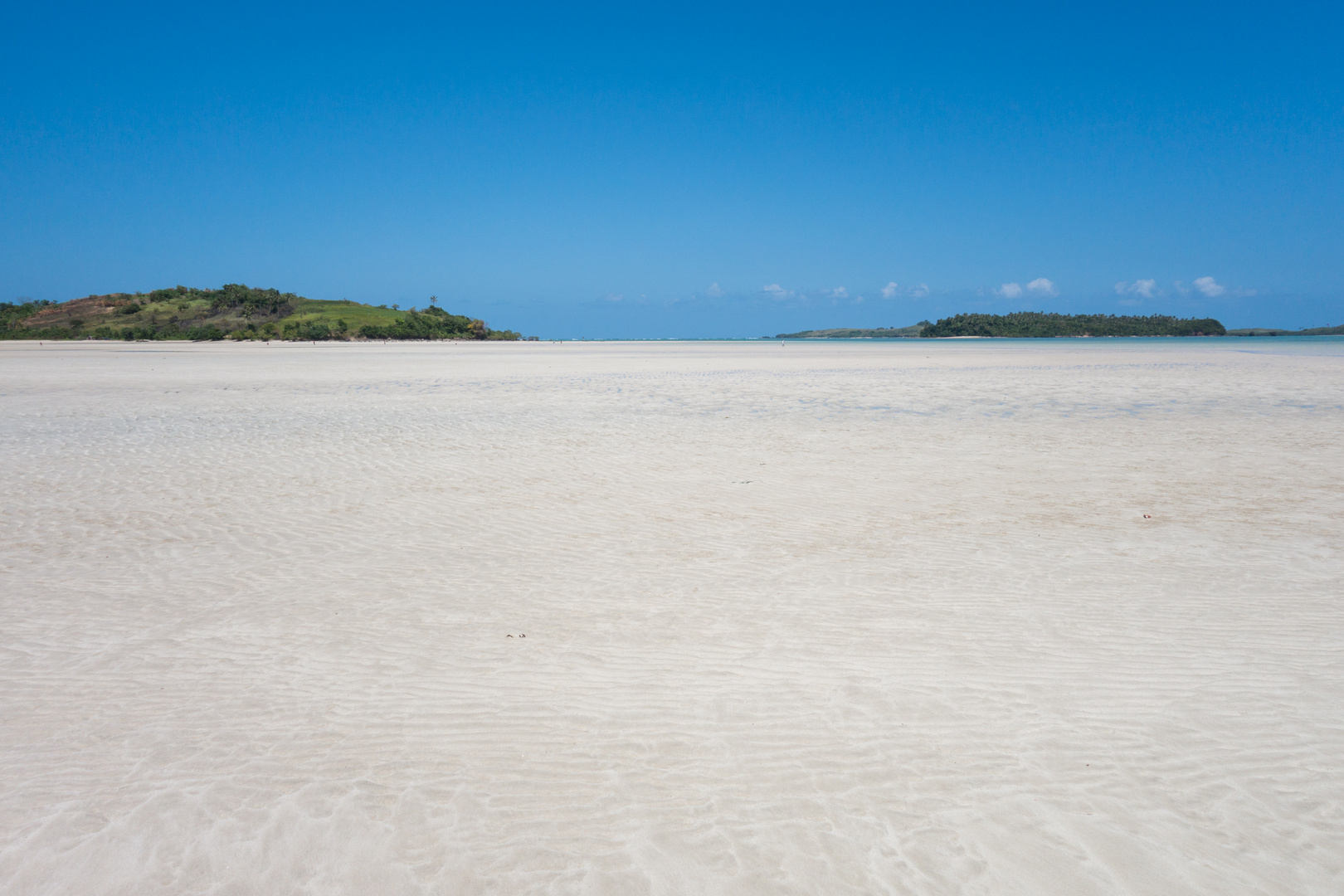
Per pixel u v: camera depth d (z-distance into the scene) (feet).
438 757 13.52
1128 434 50.24
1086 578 22.44
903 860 10.83
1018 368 132.87
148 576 23.86
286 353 223.10
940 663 16.93
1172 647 17.54
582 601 21.21
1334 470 37.55
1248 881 10.35
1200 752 13.33
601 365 155.43
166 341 415.64
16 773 13.19
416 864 10.91
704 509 31.91
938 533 27.71
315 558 25.55
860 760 13.24
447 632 19.11
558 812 11.98
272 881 10.66
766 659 17.30
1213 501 31.86
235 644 18.54
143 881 10.70
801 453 44.88
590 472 39.73
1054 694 15.46
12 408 69.46
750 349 297.74
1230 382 90.48
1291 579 22.04
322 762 13.41
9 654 18.08
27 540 27.81
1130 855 10.87
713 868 10.73
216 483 37.45
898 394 81.41
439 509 32.07
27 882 10.66
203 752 13.80
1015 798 12.16
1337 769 12.78
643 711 15.02
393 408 70.03
